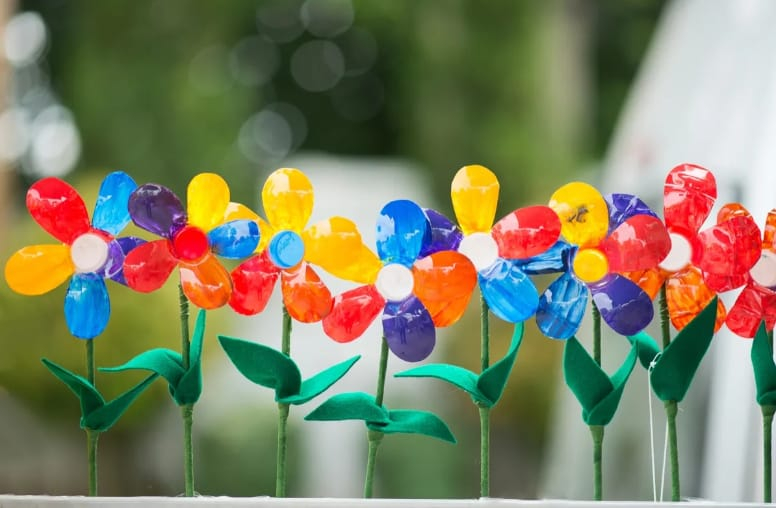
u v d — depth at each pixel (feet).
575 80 24.39
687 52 9.27
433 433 5.98
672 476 6.02
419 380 16.33
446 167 22.41
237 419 14.92
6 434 11.78
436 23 22.72
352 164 23.07
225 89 23.70
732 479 7.54
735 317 6.10
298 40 30.27
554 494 11.94
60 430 12.10
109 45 21.67
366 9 28.35
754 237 6.02
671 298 6.10
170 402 13.32
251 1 28.86
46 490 12.01
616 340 9.66
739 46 8.32
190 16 22.41
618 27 26.43
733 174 8.03
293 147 30.45
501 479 15.97
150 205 5.98
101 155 21.27
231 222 6.02
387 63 29.07
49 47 25.76
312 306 6.01
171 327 12.58
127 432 12.49
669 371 6.01
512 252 5.99
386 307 6.02
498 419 16.22
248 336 15.60
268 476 14.69
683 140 9.11
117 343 11.94
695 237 6.05
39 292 6.08
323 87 30.40
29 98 25.49
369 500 5.87
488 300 6.01
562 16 23.91
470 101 22.61
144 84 21.74
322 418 5.97
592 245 5.99
